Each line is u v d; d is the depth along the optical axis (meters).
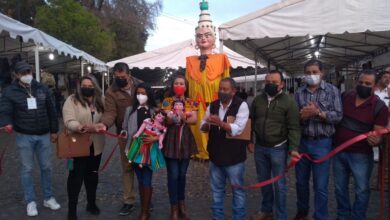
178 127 4.95
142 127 4.79
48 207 5.70
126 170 5.43
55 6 23.39
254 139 5.08
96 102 5.30
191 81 8.08
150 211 5.57
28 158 5.37
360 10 7.97
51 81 23.80
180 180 5.16
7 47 13.18
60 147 4.86
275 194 4.70
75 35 23.30
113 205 5.84
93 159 5.32
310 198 6.03
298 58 15.83
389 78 7.27
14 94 5.25
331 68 23.02
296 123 4.50
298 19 8.20
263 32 8.31
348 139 4.46
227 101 4.48
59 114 20.67
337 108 4.44
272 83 4.53
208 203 5.90
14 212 5.54
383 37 10.91
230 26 8.42
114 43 31.56
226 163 4.39
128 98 5.38
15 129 5.33
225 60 8.13
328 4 8.08
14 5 31.28
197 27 8.30
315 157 4.55
